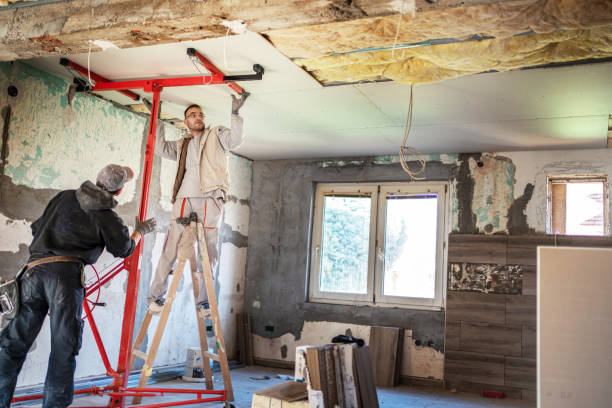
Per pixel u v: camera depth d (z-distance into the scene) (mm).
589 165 5297
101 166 4438
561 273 2027
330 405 3080
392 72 3660
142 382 3646
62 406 2797
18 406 3422
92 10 2766
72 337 2850
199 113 4070
